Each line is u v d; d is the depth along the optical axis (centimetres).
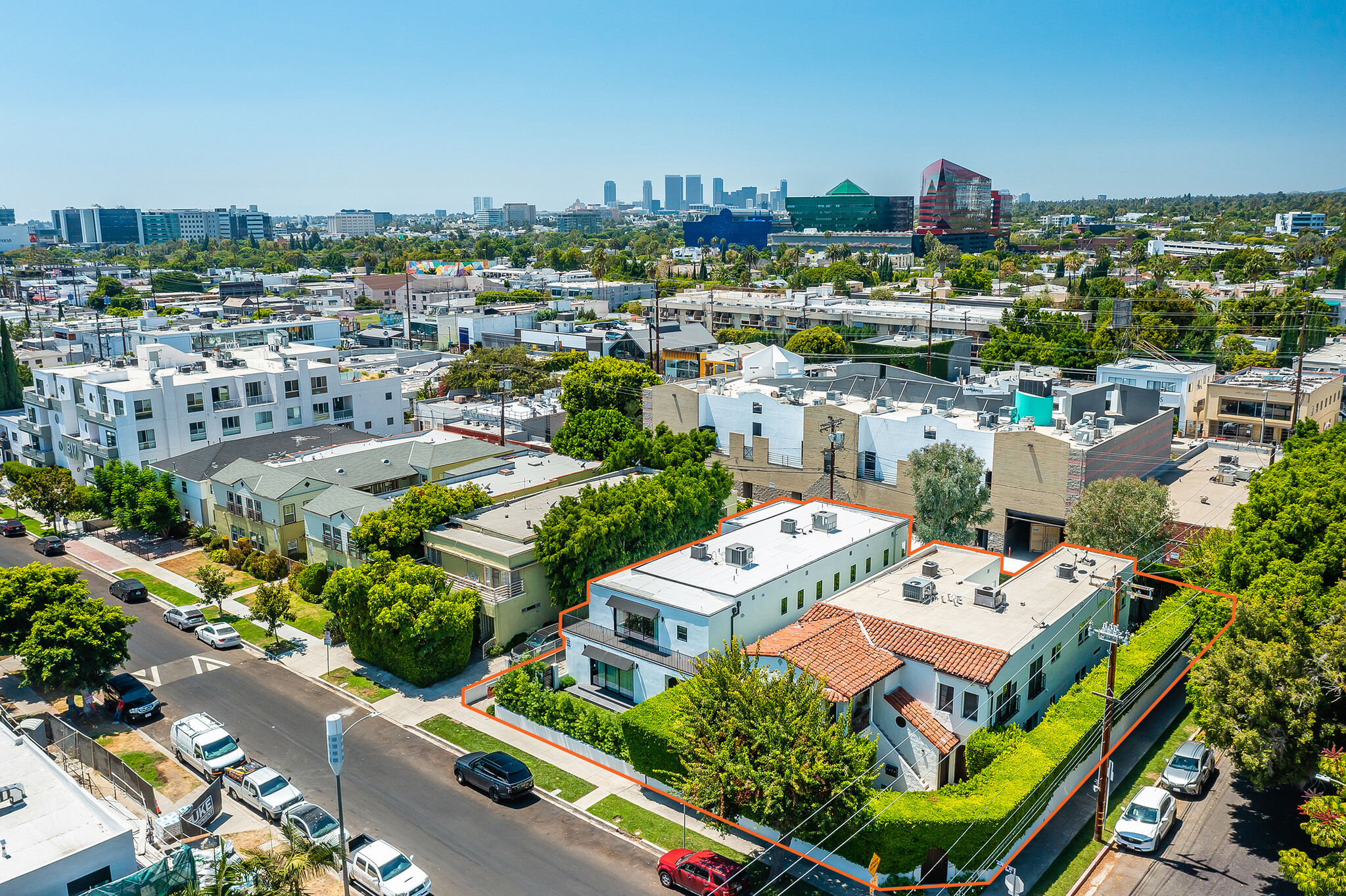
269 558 7194
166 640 6169
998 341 14500
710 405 8894
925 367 13150
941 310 17025
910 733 4228
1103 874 3725
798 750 3516
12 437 10669
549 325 17425
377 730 5025
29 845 3238
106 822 3372
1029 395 7694
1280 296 17675
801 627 4688
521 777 4391
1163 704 5022
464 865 3906
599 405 10975
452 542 6025
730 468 8838
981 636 4478
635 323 18150
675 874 3719
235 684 5553
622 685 4934
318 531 6869
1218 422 10481
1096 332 14612
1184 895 3597
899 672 4372
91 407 9000
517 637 5891
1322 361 12850
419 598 5400
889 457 7819
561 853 3988
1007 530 7256
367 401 10312
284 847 3678
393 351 16025
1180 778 4269
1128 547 5866
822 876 3762
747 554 5238
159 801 4338
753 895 3628
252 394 9388
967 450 6606
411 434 9612
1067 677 4941
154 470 8319
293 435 9025
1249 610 3997
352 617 5669
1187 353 14212
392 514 6172
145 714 5122
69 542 8131
